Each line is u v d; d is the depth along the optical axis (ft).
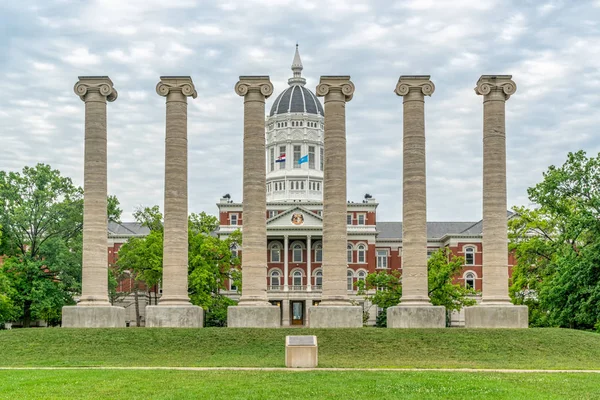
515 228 243.40
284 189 455.22
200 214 285.43
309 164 462.60
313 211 428.15
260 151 171.53
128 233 405.59
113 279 266.77
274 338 143.84
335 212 169.17
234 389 93.40
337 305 165.99
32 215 226.79
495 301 165.17
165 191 170.40
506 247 167.63
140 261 259.80
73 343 141.69
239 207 409.08
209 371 111.24
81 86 170.60
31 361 129.18
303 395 89.71
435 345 138.51
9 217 223.71
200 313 167.12
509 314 162.81
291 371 110.73
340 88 171.63
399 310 164.66
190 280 252.01
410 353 134.10
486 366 122.01
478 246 404.57
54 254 221.87
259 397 88.53
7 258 228.22
